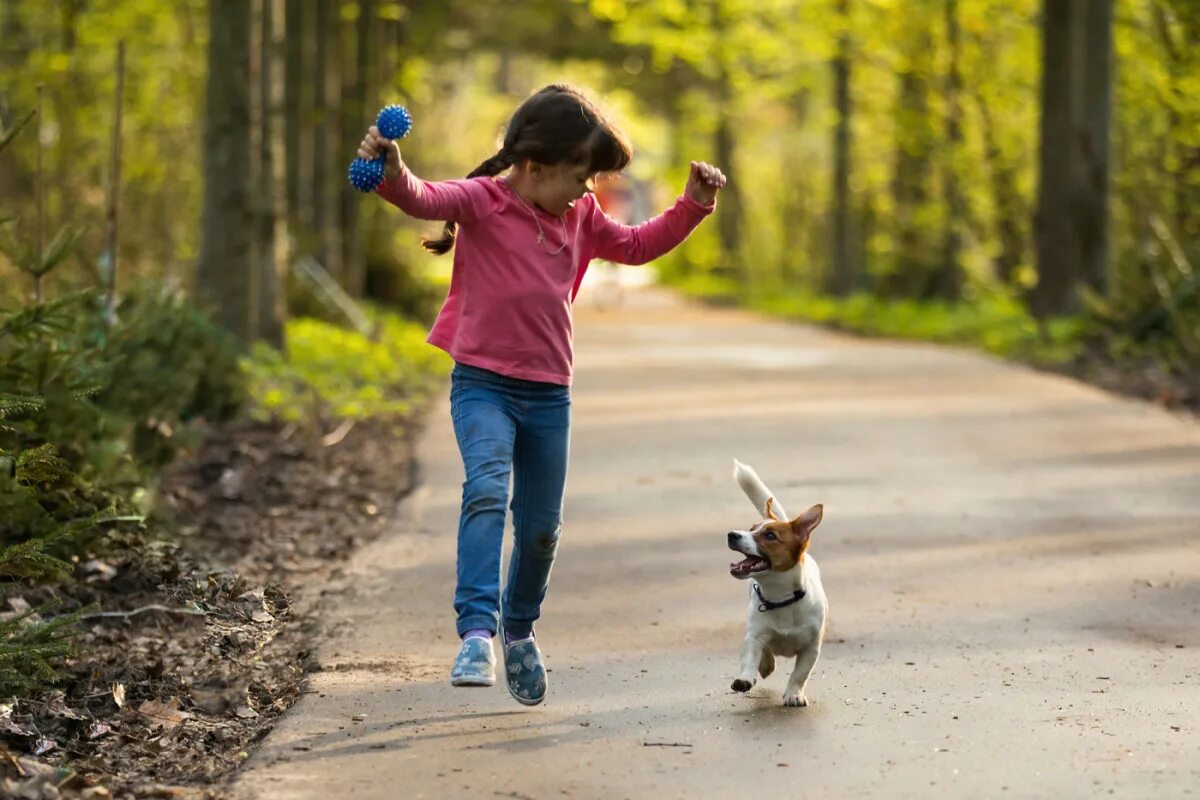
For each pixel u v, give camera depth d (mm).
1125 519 12961
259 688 8383
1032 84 36281
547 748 7133
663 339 34344
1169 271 24453
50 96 24719
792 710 7777
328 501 13867
